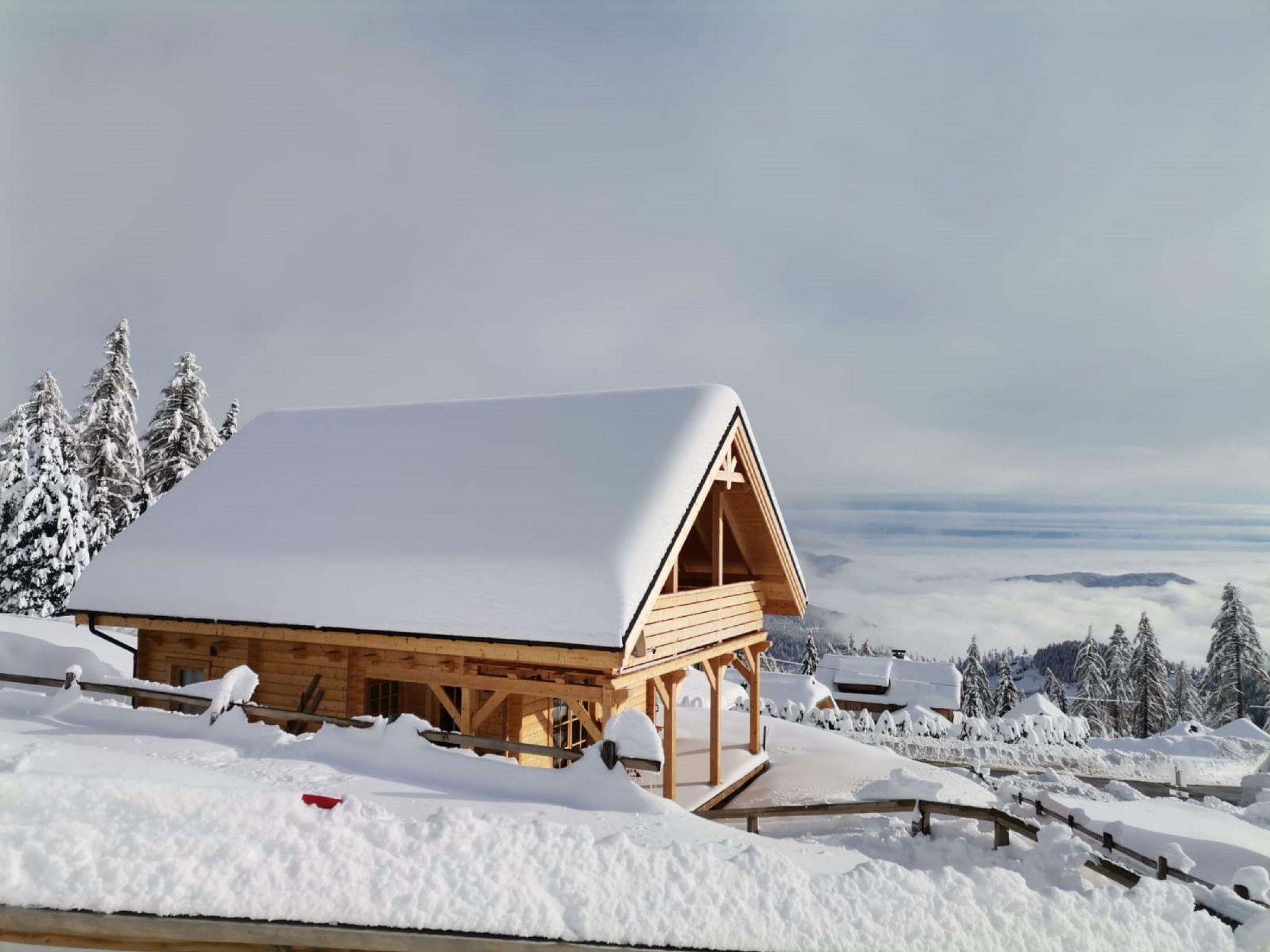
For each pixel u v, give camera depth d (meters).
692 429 12.66
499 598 10.54
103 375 32.66
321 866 4.78
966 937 5.01
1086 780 21.05
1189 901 5.47
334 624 11.24
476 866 4.98
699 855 5.34
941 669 47.94
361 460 14.88
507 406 15.38
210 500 14.77
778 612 17.53
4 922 4.32
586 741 14.94
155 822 4.87
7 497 29.14
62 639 22.52
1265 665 48.09
